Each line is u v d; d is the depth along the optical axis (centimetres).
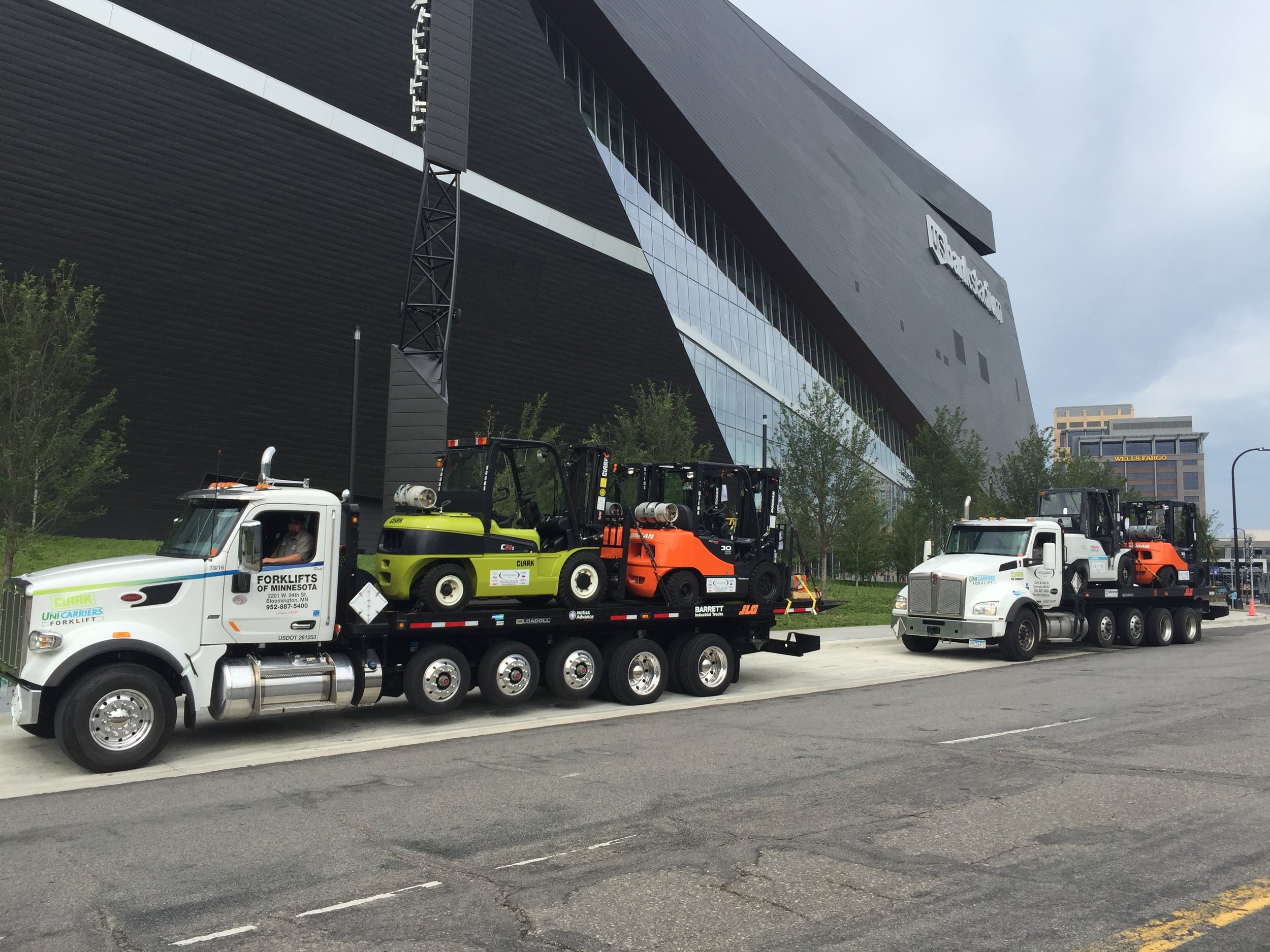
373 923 465
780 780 768
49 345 1584
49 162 2638
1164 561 2156
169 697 858
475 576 1090
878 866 547
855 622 2436
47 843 610
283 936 450
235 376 2955
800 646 1372
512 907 484
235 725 1050
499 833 621
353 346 3216
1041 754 871
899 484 6431
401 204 3366
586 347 3972
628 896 500
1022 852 571
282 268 3069
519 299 3722
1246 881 518
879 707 1178
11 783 783
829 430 3006
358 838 612
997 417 8906
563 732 1003
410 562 1048
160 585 874
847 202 6538
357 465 3200
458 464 1153
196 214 2898
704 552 1277
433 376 2483
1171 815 653
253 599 920
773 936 443
